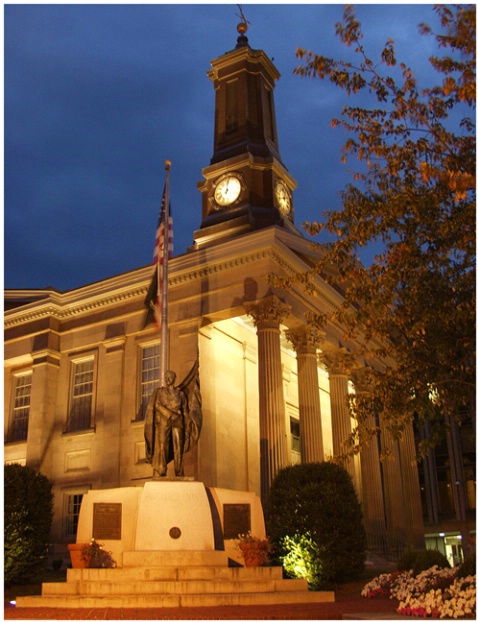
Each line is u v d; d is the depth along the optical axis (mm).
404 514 39594
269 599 16172
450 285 17344
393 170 17500
